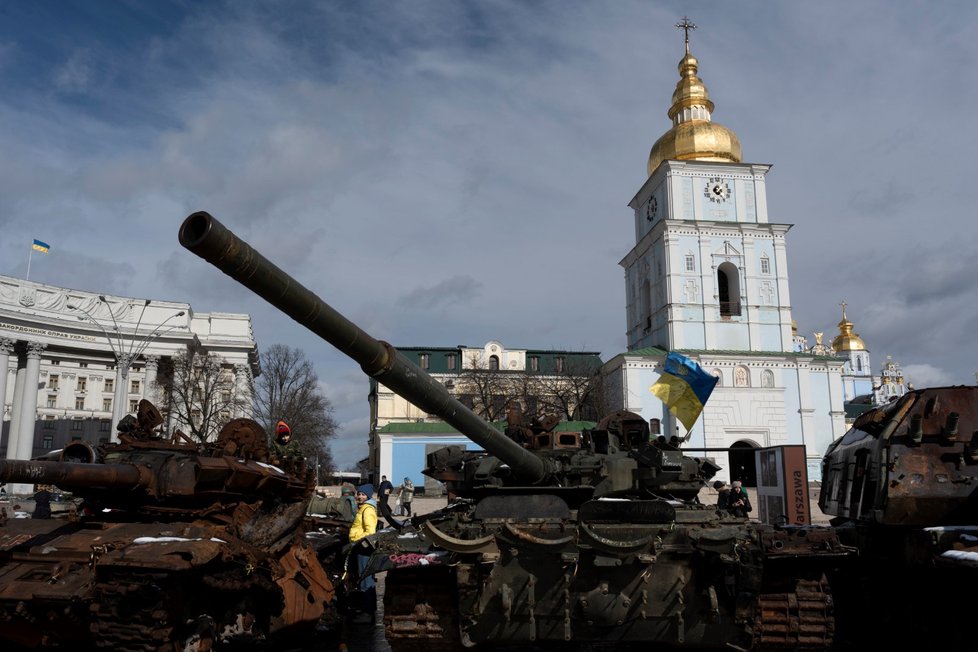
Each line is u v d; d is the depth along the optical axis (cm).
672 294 5297
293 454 1274
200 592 880
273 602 1048
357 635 1236
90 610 789
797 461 2080
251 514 1038
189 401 6003
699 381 1739
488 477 963
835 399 5422
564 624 833
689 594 824
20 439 6862
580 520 826
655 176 5650
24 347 6994
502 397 5984
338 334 703
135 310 7662
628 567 818
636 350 5434
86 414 8369
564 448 1045
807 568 880
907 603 1011
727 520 845
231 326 8619
